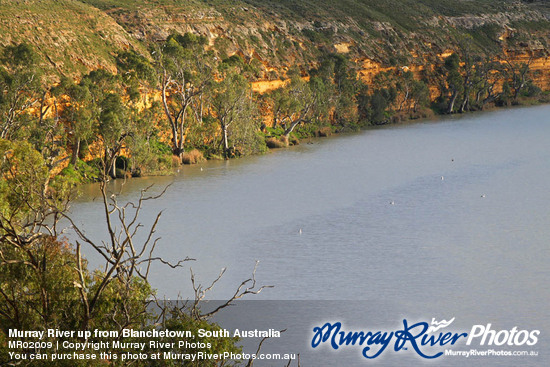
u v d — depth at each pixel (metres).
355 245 55.38
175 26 115.06
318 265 49.94
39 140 71.00
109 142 76.38
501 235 58.41
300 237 57.41
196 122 98.25
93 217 61.91
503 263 50.66
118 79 83.69
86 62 88.69
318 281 46.44
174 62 93.94
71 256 22.14
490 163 94.12
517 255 52.62
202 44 102.38
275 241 56.25
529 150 104.81
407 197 73.50
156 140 91.81
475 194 75.06
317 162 95.31
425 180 82.88
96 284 21.95
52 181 28.75
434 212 66.88
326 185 79.50
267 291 44.53
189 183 79.25
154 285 45.12
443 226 61.50
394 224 62.16
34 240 20.98
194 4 123.88
